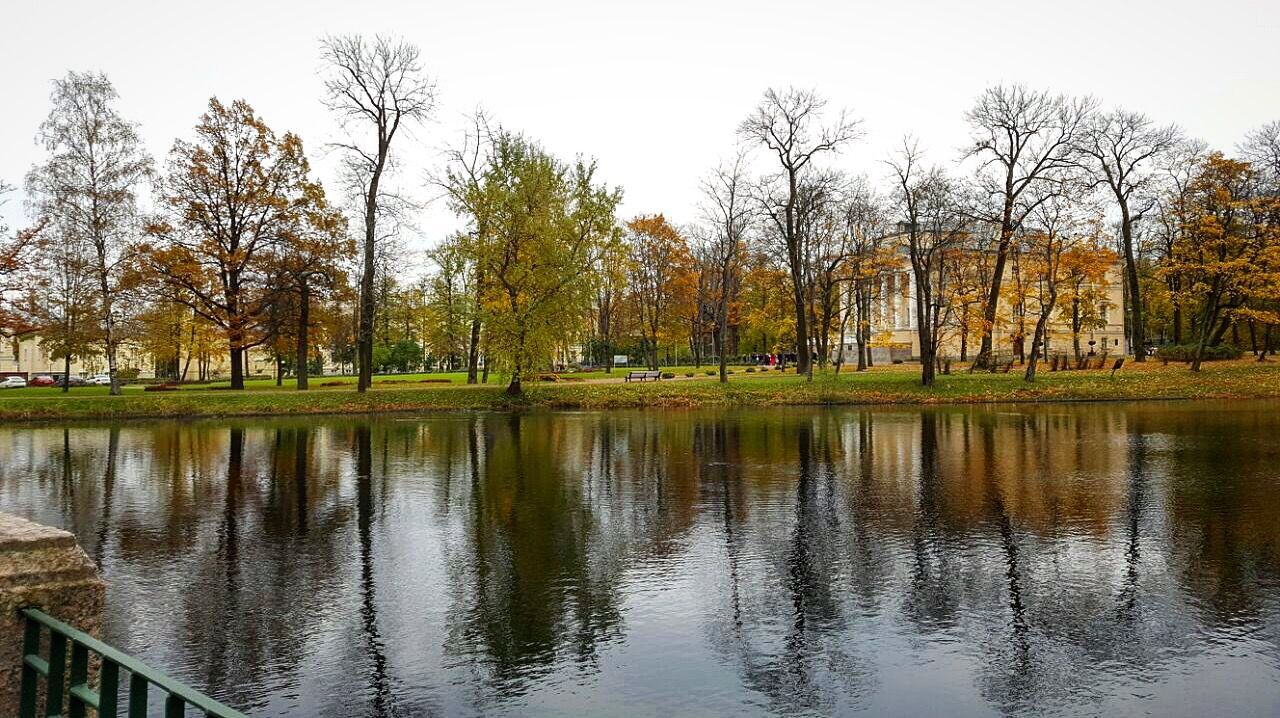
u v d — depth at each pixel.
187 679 6.76
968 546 10.65
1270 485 14.69
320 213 41.28
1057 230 39.03
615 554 10.50
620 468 17.95
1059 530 11.45
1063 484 15.11
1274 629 7.59
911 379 39.47
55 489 15.73
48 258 37.19
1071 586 8.91
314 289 41.00
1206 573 9.30
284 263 39.31
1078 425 26.30
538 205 35.59
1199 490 14.29
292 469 18.14
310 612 8.38
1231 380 38.19
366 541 11.29
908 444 21.88
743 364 76.81
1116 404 34.75
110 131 36.78
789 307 59.12
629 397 36.97
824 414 32.19
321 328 43.28
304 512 13.30
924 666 6.93
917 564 9.84
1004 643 7.38
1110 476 15.94
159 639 7.66
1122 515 12.35
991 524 11.91
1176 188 44.59
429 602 8.67
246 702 6.35
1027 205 38.94
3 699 3.48
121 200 36.91
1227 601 8.36
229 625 8.02
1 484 16.39
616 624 7.97
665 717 6.07
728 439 23.67
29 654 3.52
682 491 14.94
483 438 24.52
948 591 8.81
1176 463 17.53
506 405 36.09
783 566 9.84
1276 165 41.62
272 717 6.11
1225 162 41.38
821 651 7.26
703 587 9.09
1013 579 9.19
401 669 6.95
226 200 39.97
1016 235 42.56
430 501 14.16
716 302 64.94
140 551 10.85
